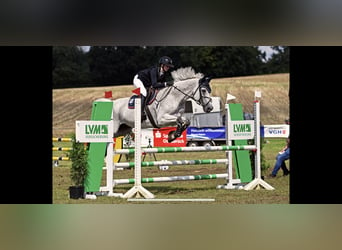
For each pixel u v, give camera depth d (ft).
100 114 29.96
